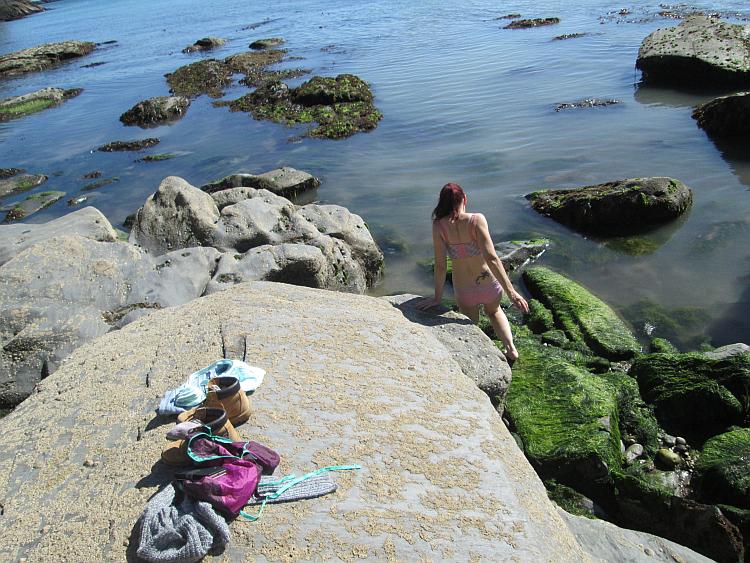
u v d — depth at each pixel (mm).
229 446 4125
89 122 24297
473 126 18609
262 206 10898
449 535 3869
